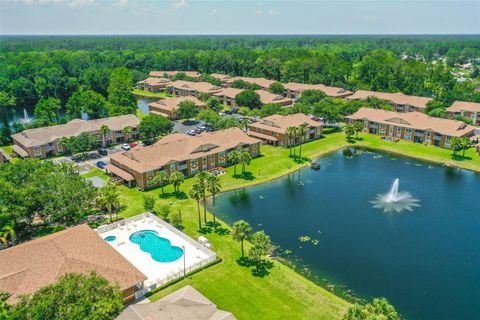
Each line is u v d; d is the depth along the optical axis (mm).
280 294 61062
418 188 105875
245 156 110625
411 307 60062
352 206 95062
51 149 128750
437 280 66688
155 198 96500
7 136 143250
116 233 79438
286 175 115125
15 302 51156
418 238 80312
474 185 107750
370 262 71812
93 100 175750
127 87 186625
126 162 107312
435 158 128125
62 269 56125
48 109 167875
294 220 87812
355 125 150500
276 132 140375
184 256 66625
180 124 170125
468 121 155125
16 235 76125
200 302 54219
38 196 75750
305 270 69125
